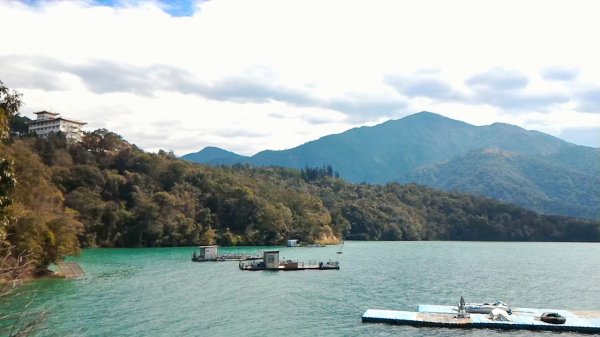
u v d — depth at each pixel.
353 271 120.25
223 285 92.00
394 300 77.81
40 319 25.17
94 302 70.06
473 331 56.06
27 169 97.81
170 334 53.69
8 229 79.12
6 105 31.17
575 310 68.31
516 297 84.19
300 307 70.38
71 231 98.00
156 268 120.75
